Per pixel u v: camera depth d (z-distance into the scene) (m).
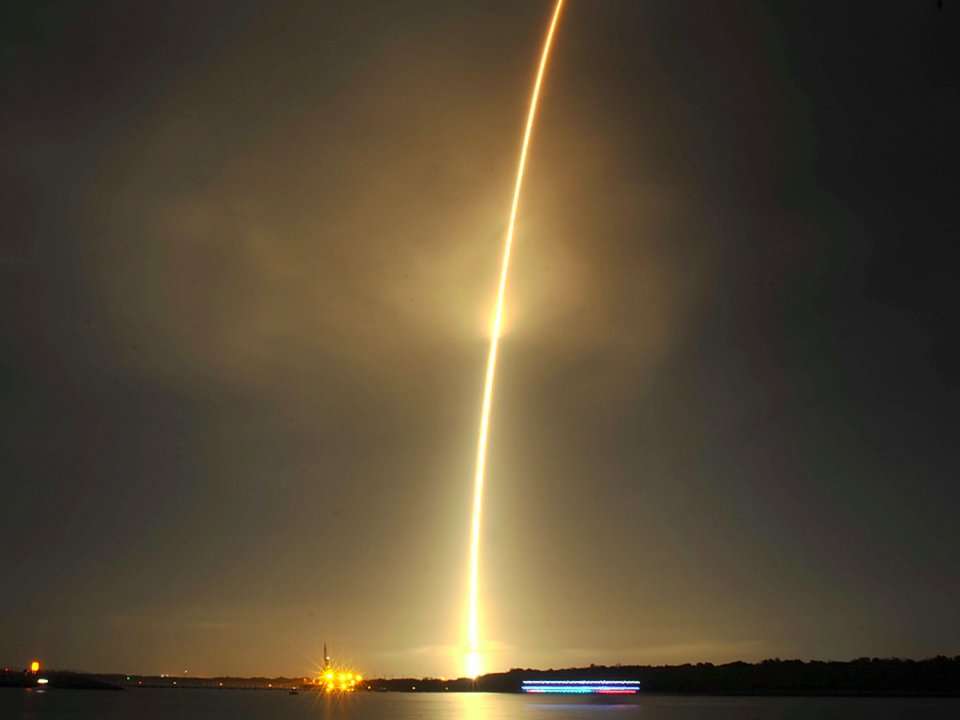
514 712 187.00
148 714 160.88
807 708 172.38
